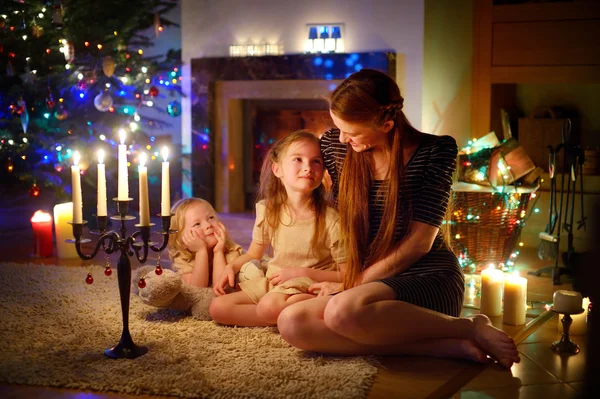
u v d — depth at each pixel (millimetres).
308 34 4352
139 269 2672
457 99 4238
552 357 2275
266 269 2621
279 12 4414
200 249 2668
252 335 2377
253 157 4926
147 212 2148
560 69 3939
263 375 2029
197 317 2562
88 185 4324
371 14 4168
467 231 3295
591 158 3898
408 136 2254
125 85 4398
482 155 3271
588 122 4191
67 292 2922
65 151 4031
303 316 2143
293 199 2428
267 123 4852
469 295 2980
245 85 4633
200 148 4738
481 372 2131
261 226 2531
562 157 4000
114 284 3059
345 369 2070
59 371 2076
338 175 2369
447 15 4129
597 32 3814
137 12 4273
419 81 4059
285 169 2373
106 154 4160
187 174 4785
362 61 4168
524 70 4051
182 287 2580
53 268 3359
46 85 4027
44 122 4039
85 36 4125
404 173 2213
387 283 2139
